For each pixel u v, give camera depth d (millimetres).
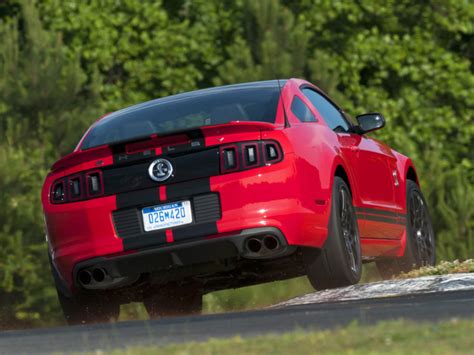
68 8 57375
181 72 57656
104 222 22359
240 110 23359
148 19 57875
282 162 21859
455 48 65250
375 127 27688
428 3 61812
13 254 41938
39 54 47281
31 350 15398
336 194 23281
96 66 55219
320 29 58938
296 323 16016
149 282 23062
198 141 21938
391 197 28219
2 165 42469
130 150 22250
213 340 14070
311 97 25453
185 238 21812
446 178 48531
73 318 24125
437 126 58875
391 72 61312
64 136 46844
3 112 46656
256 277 23984
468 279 21281
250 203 21703
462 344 12469
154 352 13328
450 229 46469
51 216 23078
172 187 21938
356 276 24031
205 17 58719
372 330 13852
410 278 22719
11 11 57812
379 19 60625
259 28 50156
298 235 21891
